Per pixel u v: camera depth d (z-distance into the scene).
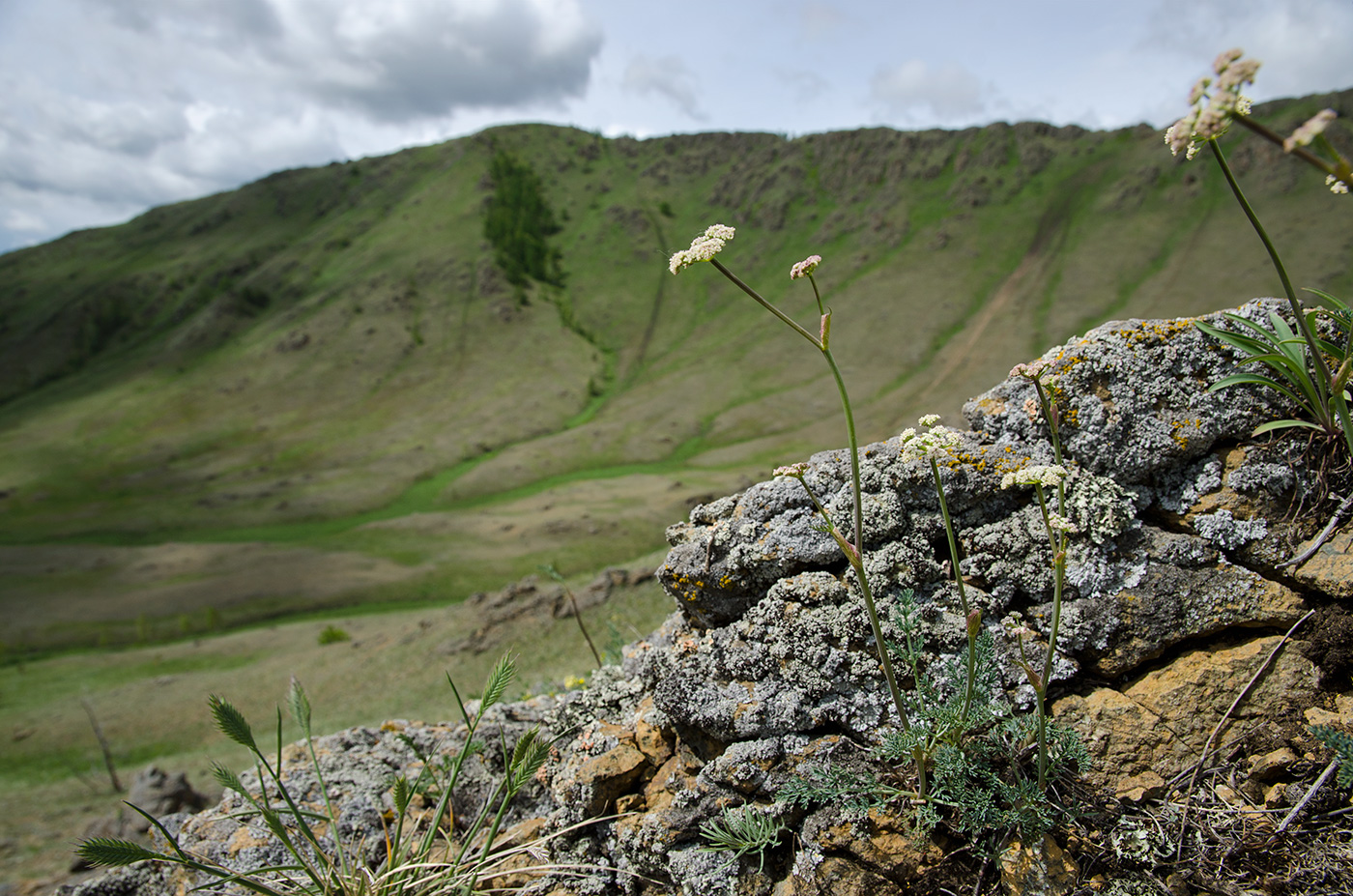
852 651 3.11
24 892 16.62
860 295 188.88
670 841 2.97
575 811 3.29
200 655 68.44
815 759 2.94
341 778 3.95
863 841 2.70
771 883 2.82
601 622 32.81
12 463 152.38
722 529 3.53
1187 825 2.68
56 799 36.25
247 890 3.22
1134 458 3.29
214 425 168.12
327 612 81.81
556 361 186.88
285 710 42.34
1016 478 2.40
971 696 2.62
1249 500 3.21
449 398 174.38
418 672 39.00
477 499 128.88
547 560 87.56
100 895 3.50
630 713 3.61
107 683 62.38
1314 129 1.62
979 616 2.45
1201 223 178.12
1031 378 2.65
